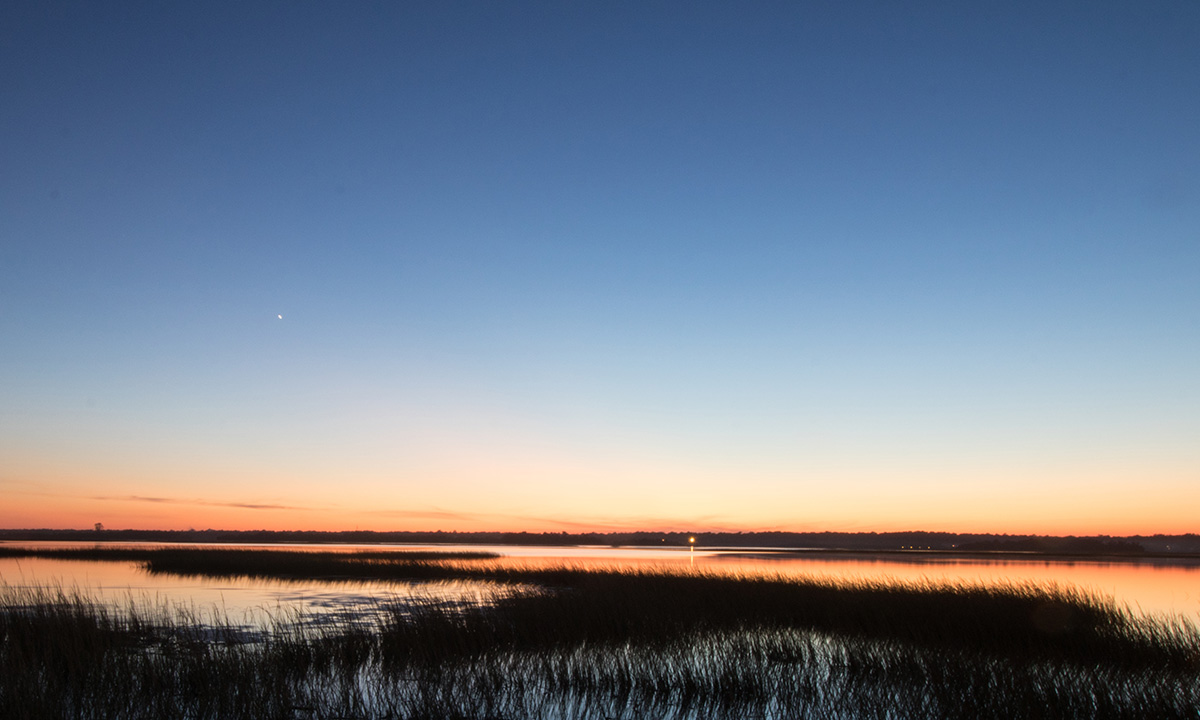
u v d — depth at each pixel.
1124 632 20.39
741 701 15.62
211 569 47.66
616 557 90.38
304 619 23.95
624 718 14.37
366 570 47.00
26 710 12.13
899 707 14.94
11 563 53.16
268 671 15.01
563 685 16.44
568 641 20.59
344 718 13.43
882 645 20.58
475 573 45.31
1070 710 14.23
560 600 25.75
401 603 28.39
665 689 16.27
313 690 14.88
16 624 17.09
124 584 37.72
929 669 17.19
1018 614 23.17
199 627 19.64
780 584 32.47
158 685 14.27
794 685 16.70
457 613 23.80
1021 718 14.05
